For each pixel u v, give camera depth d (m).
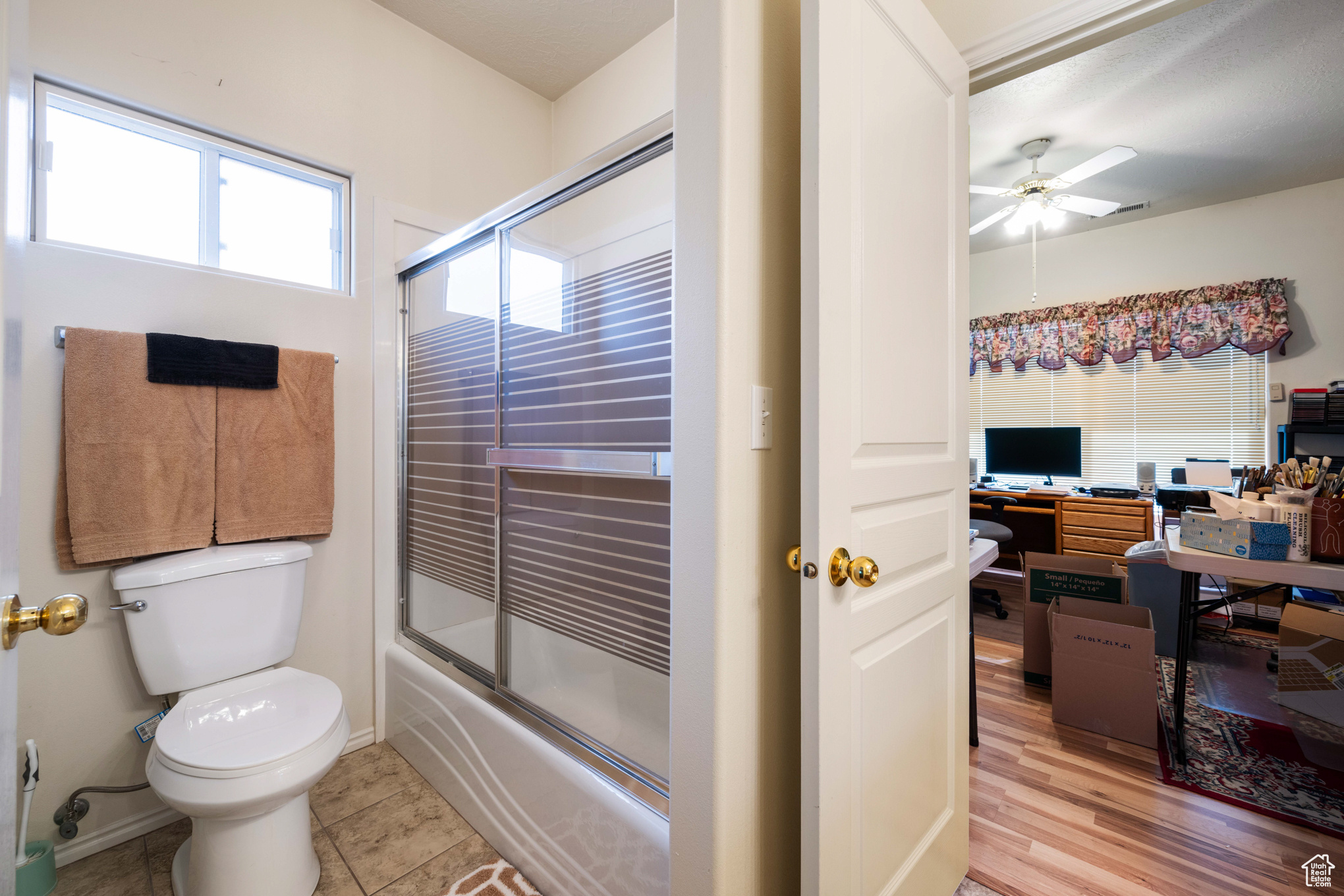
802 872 0.93
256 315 1.86
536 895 1.40
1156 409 4.29
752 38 0.99
